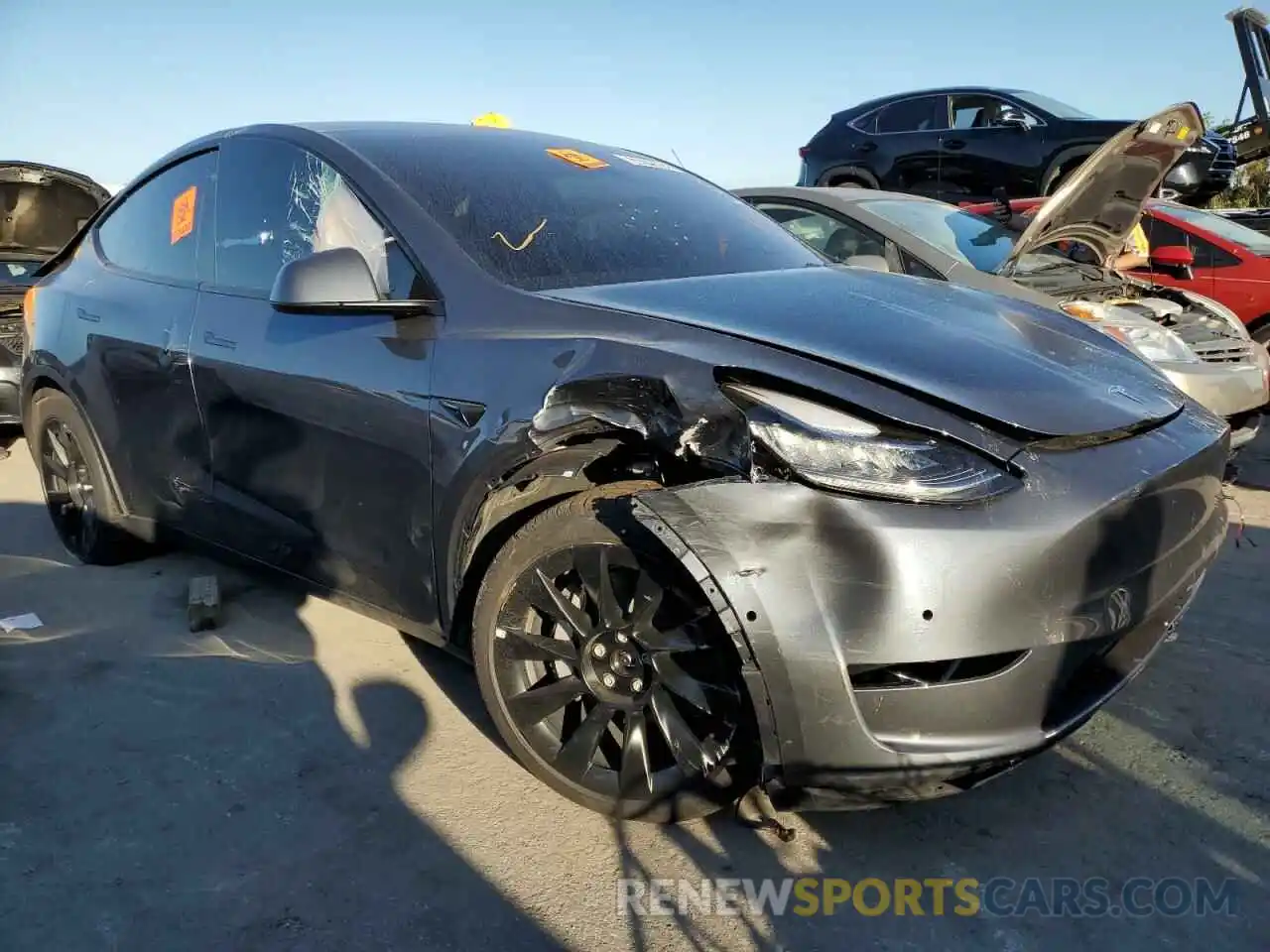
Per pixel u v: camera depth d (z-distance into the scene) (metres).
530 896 2.25
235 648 3.47
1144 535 2.26
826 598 2.05
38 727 2.94
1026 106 10.32
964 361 2.37
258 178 3.44
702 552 2.08
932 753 2.09
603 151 3.83
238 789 2.64
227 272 3.43
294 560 3.20
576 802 2.54
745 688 2.15
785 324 2.48
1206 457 2.49
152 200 3.97
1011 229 6.15
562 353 2.46
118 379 3.74
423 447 2.64
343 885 2.28
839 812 2.55
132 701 3.09
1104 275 5.93
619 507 2.33
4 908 2.19
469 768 2.75
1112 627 2.22
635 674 2.39
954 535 2.04
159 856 2.37
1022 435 2.17
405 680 3.24
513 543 2.50
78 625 3.65
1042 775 2.71
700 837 2.46
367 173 3.08
